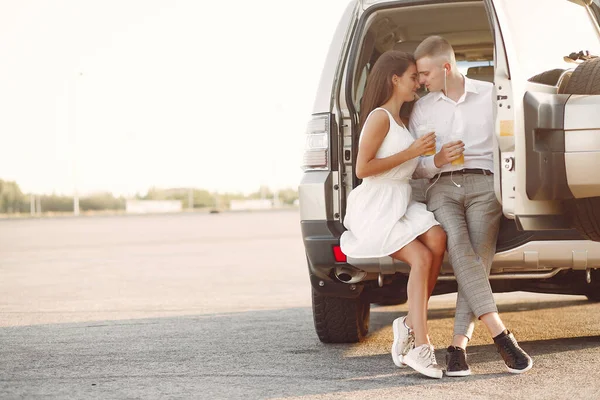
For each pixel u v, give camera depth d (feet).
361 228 17.04
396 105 17.25
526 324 22.75
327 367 17.48
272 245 61.52
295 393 15.11
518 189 15.11
